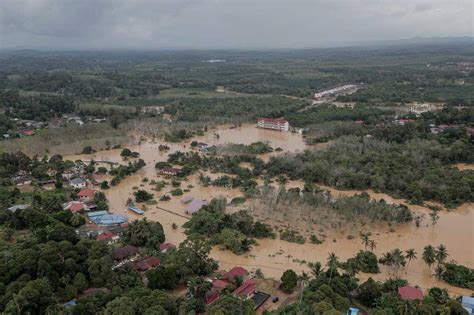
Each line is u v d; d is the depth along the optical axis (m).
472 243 136.88
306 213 151.88
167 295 97.50
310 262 122.94
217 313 88.12
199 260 114.62
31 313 91.12
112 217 148.25
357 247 132.75
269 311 97.69
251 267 120.69
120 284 104.31
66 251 110.44
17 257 106.19
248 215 145.38
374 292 100.75
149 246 126.75
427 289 109.81
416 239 139.00
